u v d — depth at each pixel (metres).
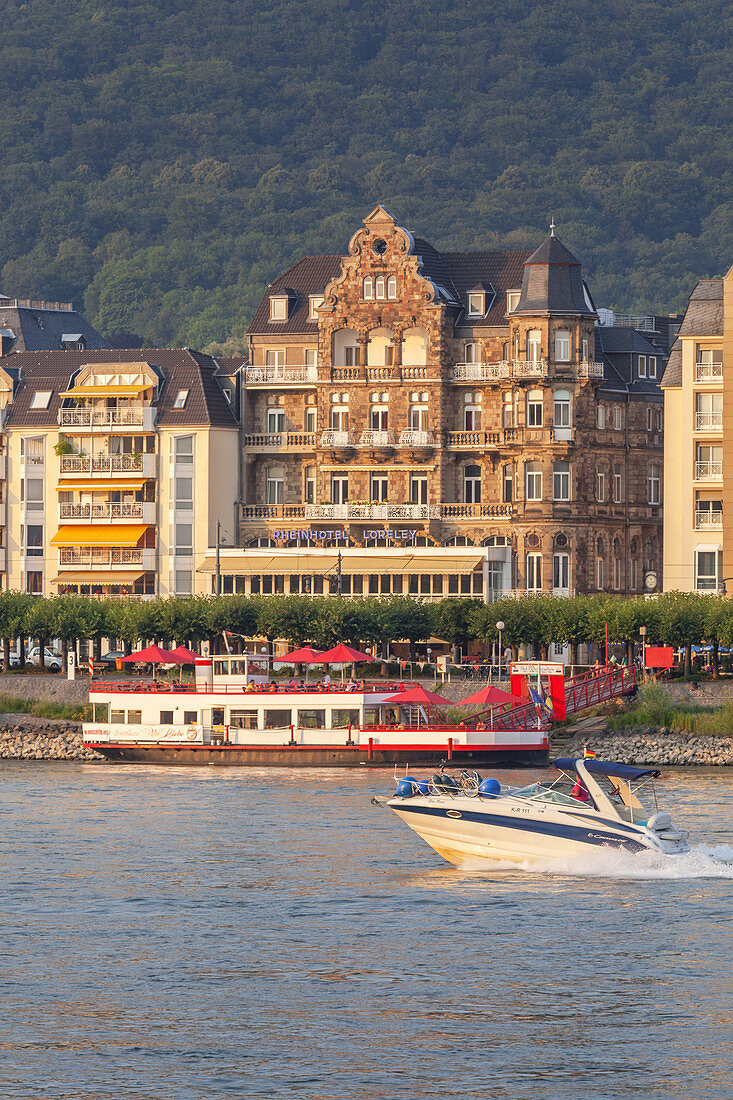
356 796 156.62
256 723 186.75
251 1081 75.19
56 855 123.94
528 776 171.00
